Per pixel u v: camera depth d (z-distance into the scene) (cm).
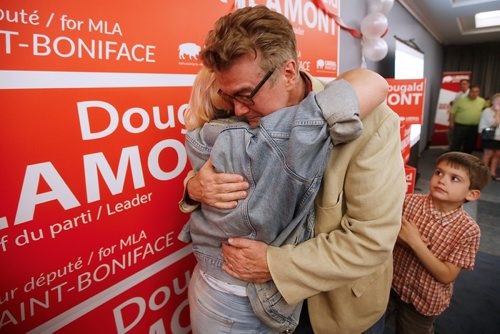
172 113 103
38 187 73
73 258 82
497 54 808
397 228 63
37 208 74
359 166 62
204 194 63
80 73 78
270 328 74
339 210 68
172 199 107
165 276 110
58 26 73
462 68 859
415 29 516
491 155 454
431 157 644
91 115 82
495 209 336
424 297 116
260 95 61
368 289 79
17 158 69
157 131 99
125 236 94
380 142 62
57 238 78
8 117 67
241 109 65
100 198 86
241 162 58
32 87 70
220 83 63
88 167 82
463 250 107
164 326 112
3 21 65
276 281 63
